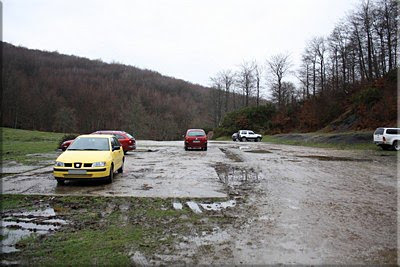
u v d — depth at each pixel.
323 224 5.01
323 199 6.75
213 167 11.90
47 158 14.30
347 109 38.94
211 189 7.64
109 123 75.00
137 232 4.57
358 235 4.51
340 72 48.50
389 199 6.76
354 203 6.41
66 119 65.38
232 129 55.81
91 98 77.69
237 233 4.56
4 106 59.59
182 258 3.69
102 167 7.90
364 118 32.00
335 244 4.16
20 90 63.50
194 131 21.75
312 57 51.50
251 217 5.38
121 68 101.38
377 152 20.03
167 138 71.25
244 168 11.73
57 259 3.64
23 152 17.25
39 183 8.22
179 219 5.23
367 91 34.28
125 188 7.66
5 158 14.25
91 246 4.03
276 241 4.25
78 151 8.52
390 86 32.78
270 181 8.94
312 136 32.66
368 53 41.19
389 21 38.50
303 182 8.81
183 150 21.31
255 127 53.34
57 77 80.62
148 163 13.09
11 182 8.34
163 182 8.55
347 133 28.92
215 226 4.88
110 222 5.05
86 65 96.69
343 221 5.17
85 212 5.62
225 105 70.75
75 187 7.73
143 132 67.50
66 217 5.32
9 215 5.43
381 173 10.62
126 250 3.91
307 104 47.16
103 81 87.69
